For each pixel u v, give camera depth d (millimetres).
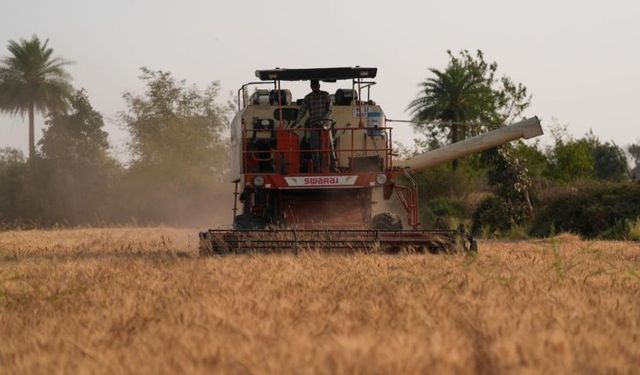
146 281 30750
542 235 101750
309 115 56250
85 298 26734
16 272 37438
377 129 57000
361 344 16172
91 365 16281
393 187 54844
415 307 22172
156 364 16094
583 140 158250
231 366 15812
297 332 18906
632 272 33062
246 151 55312
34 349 18109
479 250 51406
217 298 24781
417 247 45062
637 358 16312
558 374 14625
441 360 15445
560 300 24250
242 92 61656
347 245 44469
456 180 147125
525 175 117812
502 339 17344
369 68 57469
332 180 53969
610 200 95812
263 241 44438
